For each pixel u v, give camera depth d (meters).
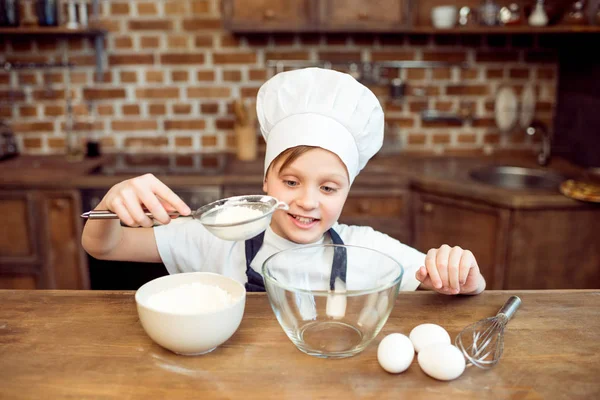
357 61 2.78
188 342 0.71
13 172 2.41
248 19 2.46
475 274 0.93
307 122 1.02
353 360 0.74
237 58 2.77
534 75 2.82
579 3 2.47
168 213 0.87
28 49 2.73
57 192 2.32
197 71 2.78
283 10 2.45
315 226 1.05
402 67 2.81
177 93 2.81
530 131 2.82
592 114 2.47
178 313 0.70
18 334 0.80
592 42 2.44
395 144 2.85
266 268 0.79
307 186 1.02
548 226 2.07
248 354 0.75
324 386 0.68
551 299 0.94
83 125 2.82
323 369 0.72
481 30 2.49
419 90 2.83
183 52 2.76
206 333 0.71
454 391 0.68
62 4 2.65
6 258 2.39
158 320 0.71
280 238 1.16
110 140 2.85
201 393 0.66
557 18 2.58
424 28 2.49
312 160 1.01
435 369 0.69
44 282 2.43
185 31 2.73
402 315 0.87
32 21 2.70
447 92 2.84
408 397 0.66
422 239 2.38
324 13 2.45
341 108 1.02
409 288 1.18
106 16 2.70
